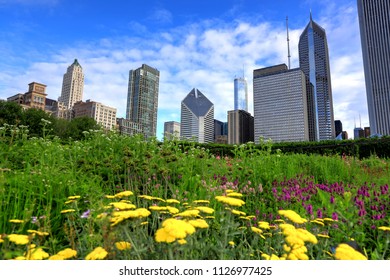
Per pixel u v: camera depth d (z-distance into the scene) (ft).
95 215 6.86
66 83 570.87
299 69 419.74
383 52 320.91
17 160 13.39
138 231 5.46
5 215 7.03
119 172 13.51
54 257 4.36
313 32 559.38
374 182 16.57
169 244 4.54
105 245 4.50
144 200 8.14
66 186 9.68
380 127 312.50
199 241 5.34
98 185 11.16
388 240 6.88
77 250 5.83
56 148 15.40
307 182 15.44
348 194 10.25
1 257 4.26
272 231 7.23
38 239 5.92
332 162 21.18
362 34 339.98
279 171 16.75
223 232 6.09
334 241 7.83
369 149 35.50
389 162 27.27
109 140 16.70
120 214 4.75
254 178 14.84
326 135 510.17
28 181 9.40
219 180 14.02
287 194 11.97
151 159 13.98
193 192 11.83
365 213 9.29
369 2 333.01
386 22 320.91
